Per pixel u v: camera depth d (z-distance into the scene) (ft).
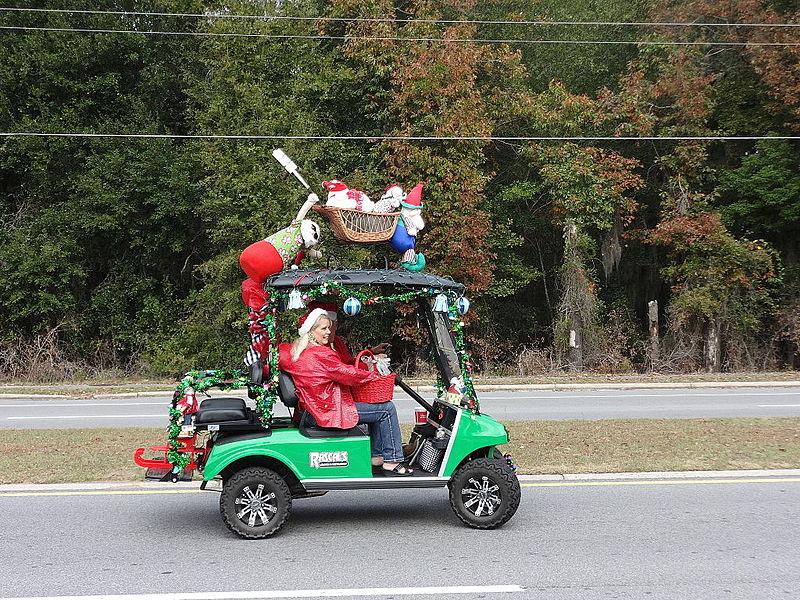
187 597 17.46
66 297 75.66
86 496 27.32
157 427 41.55
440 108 72.64
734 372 75.20
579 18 85.71
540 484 28.43
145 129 77.10
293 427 22.94
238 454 22.00
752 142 81.71
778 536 21.99
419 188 25.96
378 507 26.00
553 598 17.28
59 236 75.56
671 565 19.54
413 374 71.46
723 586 18.02
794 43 72.13
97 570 19.45
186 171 76.18
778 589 17.83
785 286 78.54
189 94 77.20
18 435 38.17
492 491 22.80
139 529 23.27
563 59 86.22
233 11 77.51
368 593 17.63
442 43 75.51
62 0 77.41
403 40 75.36
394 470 22.80
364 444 22.38
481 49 76.13
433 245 72.13
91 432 39.09
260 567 19.61
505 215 82.64
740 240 77.82
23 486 28.43
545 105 80.74
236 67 74.95
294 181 69.97
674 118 80.48
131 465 31.32
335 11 77.82
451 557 20.31
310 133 72.28
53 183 79.15
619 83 82.84
